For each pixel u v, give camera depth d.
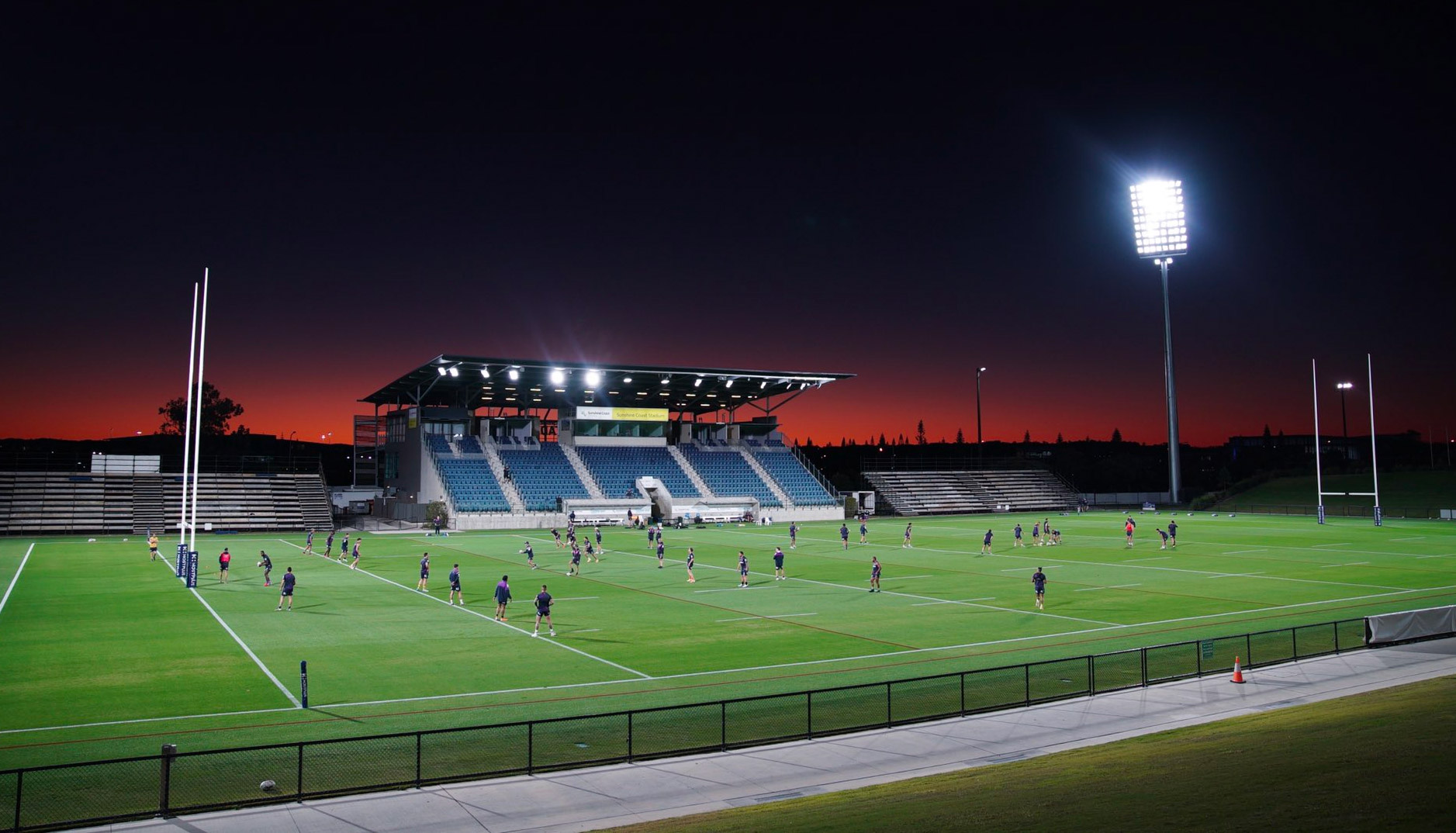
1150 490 150.62
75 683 24.08
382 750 18.72
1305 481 124.00
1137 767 15.36
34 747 18.62
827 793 15.80
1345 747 15.14
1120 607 37.75
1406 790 12.05
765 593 42.12
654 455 105.69
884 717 21.05
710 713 21.61
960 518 105.69
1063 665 26.53
